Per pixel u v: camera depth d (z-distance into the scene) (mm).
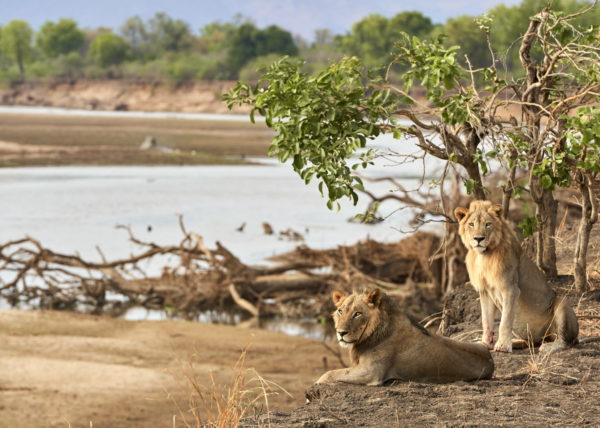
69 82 155250
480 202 7324
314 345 18859
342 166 7867
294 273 25375
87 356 17109
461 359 6555
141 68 156125
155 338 18859
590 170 8078
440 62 7949
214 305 24031
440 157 8727
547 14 8844
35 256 23891
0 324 19531
